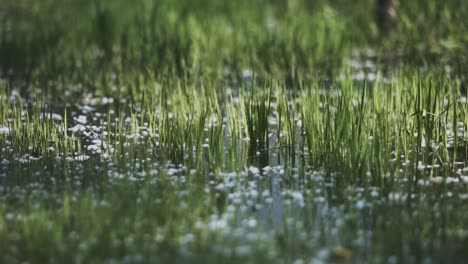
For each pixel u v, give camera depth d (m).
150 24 18.14
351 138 10.26
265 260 7.45
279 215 8.77
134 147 11.36
